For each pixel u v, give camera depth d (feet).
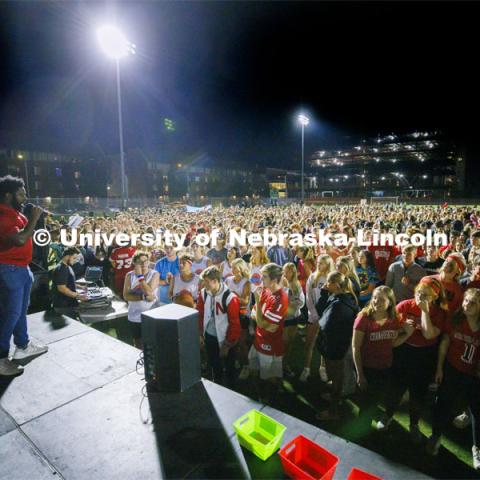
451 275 12.12
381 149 287.07
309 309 14.23
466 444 10.08
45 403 9.01
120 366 10.84
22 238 9.46
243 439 7.56
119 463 7.11
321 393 13.07
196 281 16.01
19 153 193.77
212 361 12.73
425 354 9.93
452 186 264.31
